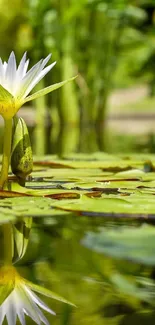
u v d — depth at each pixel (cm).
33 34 436
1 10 448
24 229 97
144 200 105
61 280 83
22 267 86
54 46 422
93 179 121
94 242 87
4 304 76
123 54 506
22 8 448
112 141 259
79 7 359
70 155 152
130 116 597
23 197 108
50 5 417
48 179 121
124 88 592
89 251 90
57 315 71
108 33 432
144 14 390
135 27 438
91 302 76
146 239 88
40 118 437
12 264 86
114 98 595
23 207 102
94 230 94
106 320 69
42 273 85
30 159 118
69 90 427
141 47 489
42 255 88
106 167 133
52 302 76
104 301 76
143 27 438
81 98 429
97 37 428
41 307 74
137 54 509
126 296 77
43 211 100
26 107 615
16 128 118
